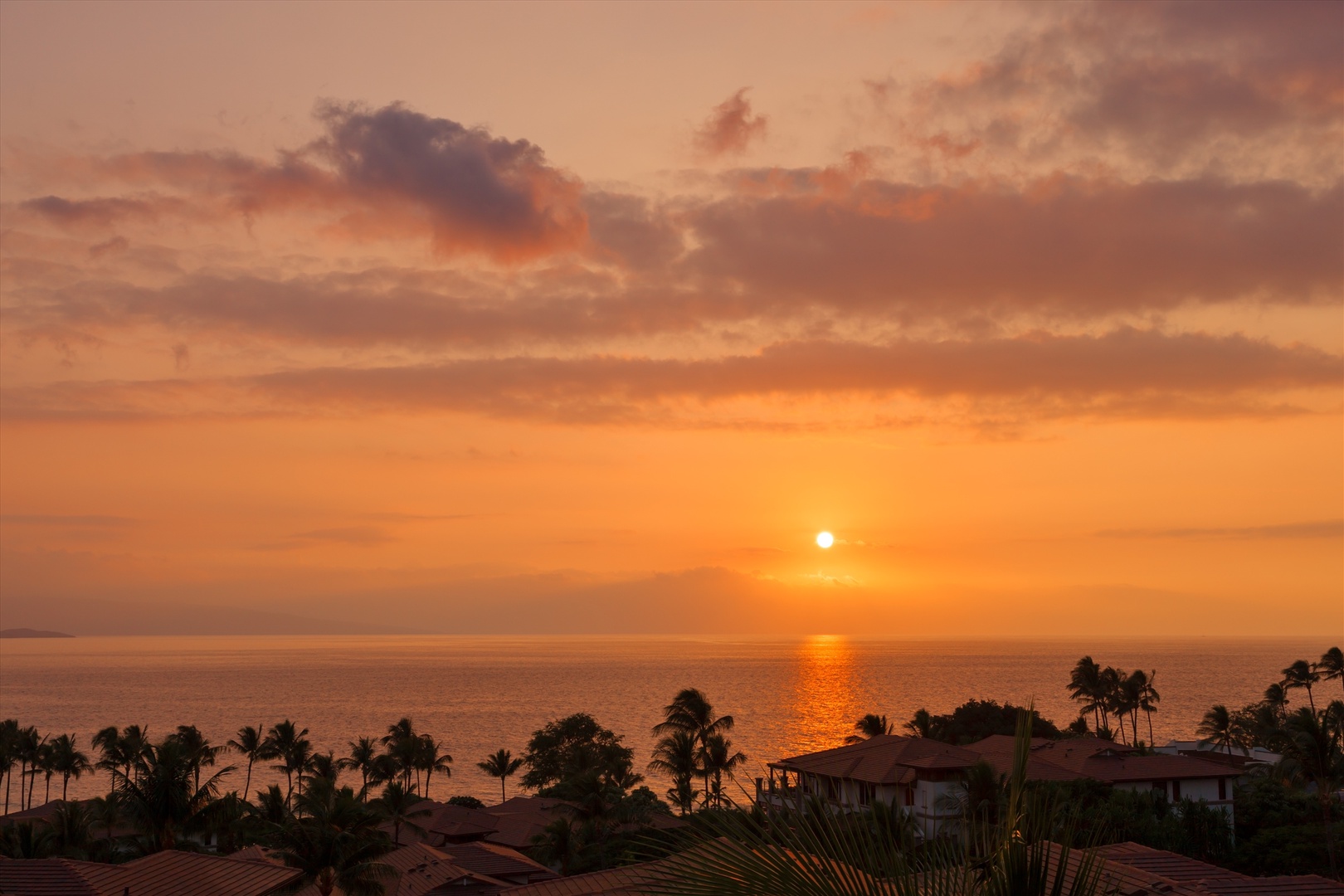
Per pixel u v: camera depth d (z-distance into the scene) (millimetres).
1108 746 72375
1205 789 68812
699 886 7043
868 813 7344
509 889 40219
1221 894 29156
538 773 118250
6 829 65938
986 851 6867
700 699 100438
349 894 55906
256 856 56312
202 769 156875
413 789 114562
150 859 41688
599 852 74750
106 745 96938
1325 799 60281
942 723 111625
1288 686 146000
